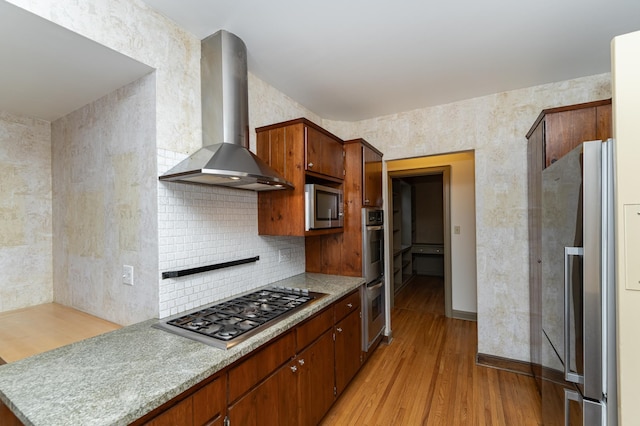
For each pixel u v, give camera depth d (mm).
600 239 1147
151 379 1012
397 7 1565
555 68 2219
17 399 903
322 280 2547
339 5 1548
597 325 1149
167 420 970
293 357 1618
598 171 1151
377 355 2943
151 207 1596
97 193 1878
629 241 1055
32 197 2129
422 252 6582
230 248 2059
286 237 2666
